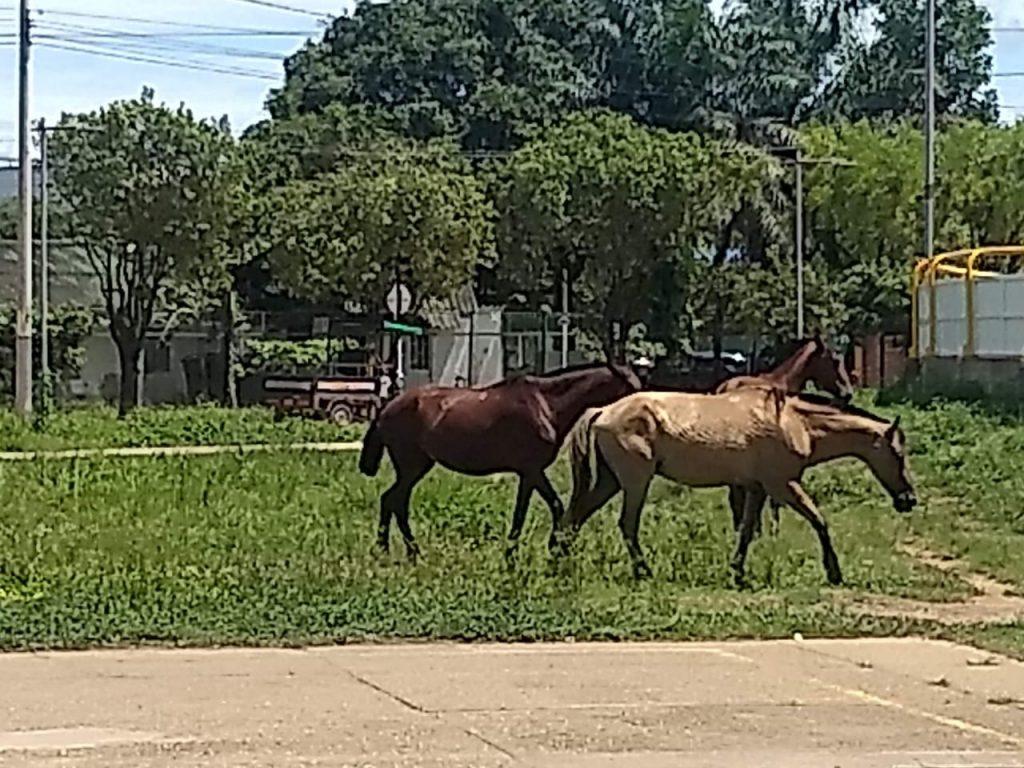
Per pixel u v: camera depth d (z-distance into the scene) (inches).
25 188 1619.1
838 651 542.3
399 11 3029.0
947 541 831.1
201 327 2321.6
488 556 737.0
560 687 477.1
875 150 2437.3
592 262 2308.1
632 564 694.5
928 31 1760.6
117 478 1111.6
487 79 2974.9
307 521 892.0
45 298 1920.5
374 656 526.9
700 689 475.8
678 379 1009.5
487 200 2282.2
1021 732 422.6
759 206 2443.4
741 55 3122.5
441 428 751.1
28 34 1617.9
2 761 385.7
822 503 952.9
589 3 3137.3
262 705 450.3
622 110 3080.7
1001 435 1186.6
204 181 2122.3
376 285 2186.3
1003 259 2311.8
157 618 576.4
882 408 1439.5
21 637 543.5
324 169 2484.0
